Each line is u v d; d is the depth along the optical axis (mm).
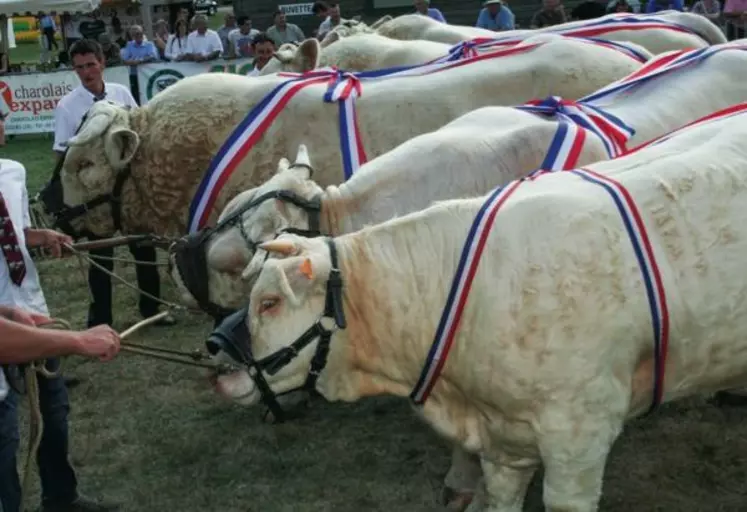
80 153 5883
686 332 3211
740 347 3311
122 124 5828
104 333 3068
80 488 4762
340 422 5367
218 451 5105
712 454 4727
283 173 4375
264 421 5434
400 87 5551
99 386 6129
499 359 3119
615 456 4758
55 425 4145
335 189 4301
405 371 3359
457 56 6480
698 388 3406
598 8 13344
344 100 5453
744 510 4219
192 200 5707
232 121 5660
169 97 5812
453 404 3445
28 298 3789
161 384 6125
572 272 3082
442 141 4387
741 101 5246
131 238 5438
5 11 20391
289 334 3207
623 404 3203
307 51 7523
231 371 3279
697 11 15508
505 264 3127
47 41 25141
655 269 3123
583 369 3090
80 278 8672
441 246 3264
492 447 3428
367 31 9328
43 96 16281
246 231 4438
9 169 3832
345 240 3303
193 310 4867
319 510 4434
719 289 3211
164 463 5016
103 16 24141
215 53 17266
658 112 4953
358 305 3264
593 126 4512
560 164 4250
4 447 3412
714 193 3252
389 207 4246
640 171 3299
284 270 3148
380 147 5465
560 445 3150
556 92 5688
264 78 5906
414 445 5027
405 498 4492
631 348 3150
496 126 4625
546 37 6012
